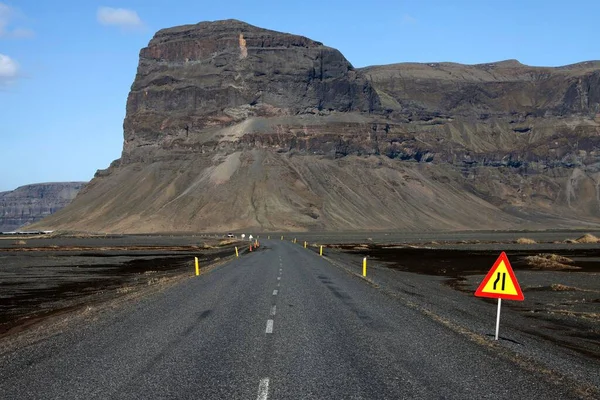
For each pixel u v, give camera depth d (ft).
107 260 209.26
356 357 35.19
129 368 32.30
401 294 79.46
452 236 536.42
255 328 45.73
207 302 63.82
